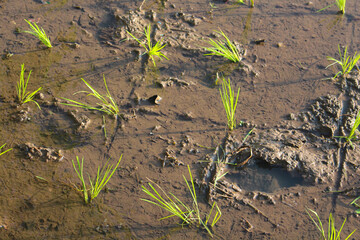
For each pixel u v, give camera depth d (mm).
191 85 1991
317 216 1777
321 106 1940
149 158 1854
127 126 1905
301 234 1757
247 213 1782
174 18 2152
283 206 1793
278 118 1923
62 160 1844
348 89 1977
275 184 1829
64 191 1798
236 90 1983
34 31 2086
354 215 1778
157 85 1987
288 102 1955
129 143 1876
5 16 2125
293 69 2027
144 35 2098
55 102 1934
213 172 1837
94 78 1991
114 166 1839
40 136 1879
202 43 2086
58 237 1737
